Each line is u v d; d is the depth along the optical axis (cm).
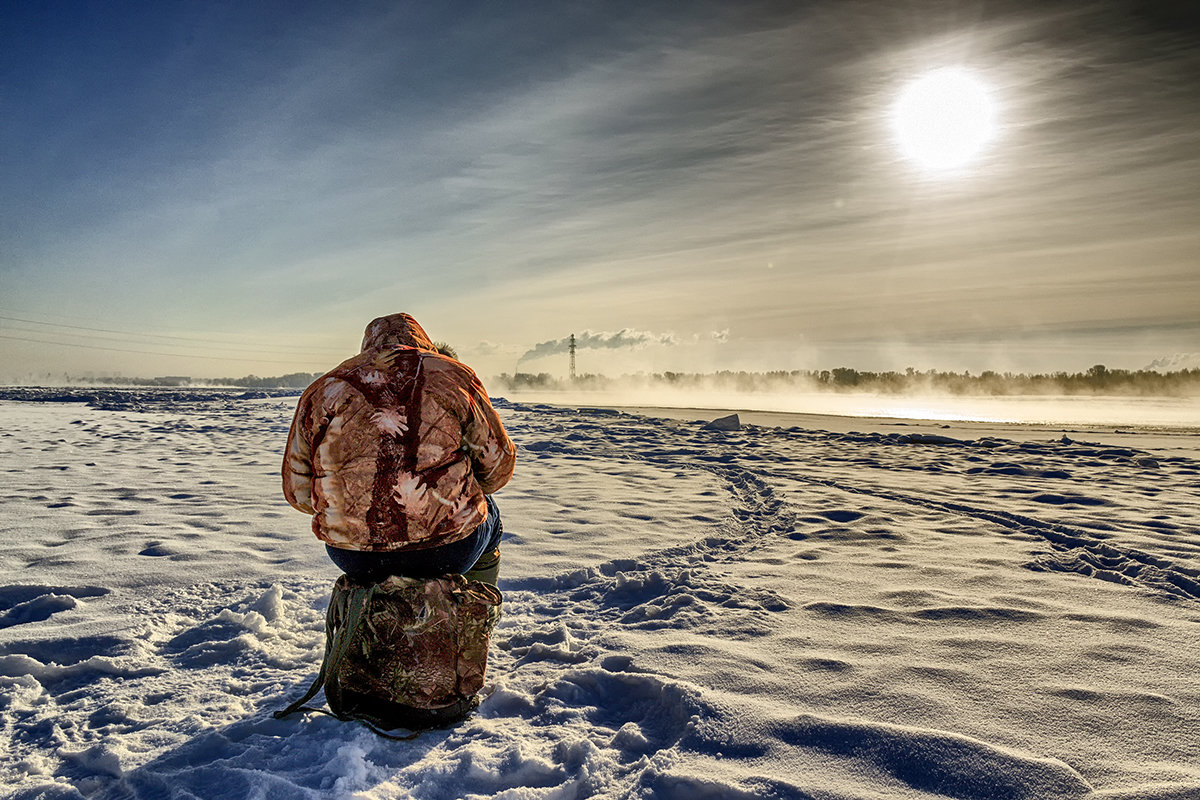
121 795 186
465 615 229
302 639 300
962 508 577
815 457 972
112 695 245
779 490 675
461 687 228
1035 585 357
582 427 1484
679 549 448
